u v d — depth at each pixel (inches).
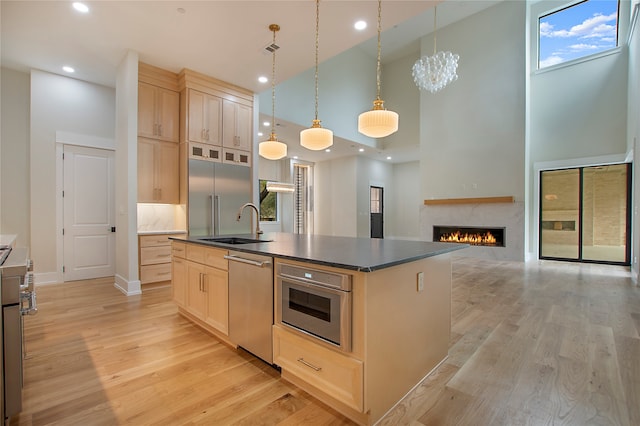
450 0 251.0
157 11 120.5
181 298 116.4
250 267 81.7
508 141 252.1
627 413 60.2
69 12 120.4
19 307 55.1
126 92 153.9
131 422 58.6
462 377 74.7
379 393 59.0
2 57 155.7
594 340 95.5
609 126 230.5
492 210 259.4
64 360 83.5
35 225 170.4
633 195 201.6
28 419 59.1
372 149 339.6
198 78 176.2
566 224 252.2
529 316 118.2
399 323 65.1
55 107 175.9
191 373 76.9
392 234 435.2
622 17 225.3
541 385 70.7
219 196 184.9
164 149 170.4
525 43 244.5
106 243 192.1
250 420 59.1
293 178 378.3
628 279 183.9
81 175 184.2
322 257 65.1
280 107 242.7
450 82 271.6
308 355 65.7
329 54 155.8
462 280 181.5
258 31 135.3
